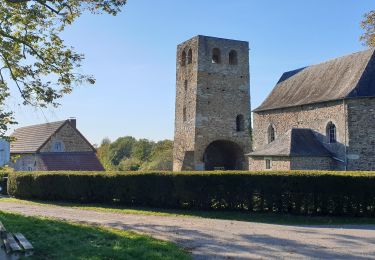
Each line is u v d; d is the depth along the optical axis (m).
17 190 24.88
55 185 22.53
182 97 40.69
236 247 9.48
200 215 15.70
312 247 9.54
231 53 40.91
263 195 15.80
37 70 16.27
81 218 14.81
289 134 28.41
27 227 10.93
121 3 15.30
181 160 40.19
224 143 40.69
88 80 16.78
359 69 27.47
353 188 14.73
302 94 31.33
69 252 8.28
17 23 15.89
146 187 18.64
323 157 27.02
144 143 77.69
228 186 16.48
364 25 31.95
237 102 40.09
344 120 26.31
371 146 25.39
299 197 15.22
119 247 8.55
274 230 11.99
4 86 16.31
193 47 39.34
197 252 8.96
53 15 15.71
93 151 38.47
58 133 36.72
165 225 12.88
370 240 10.42
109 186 20.08
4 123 15.38
